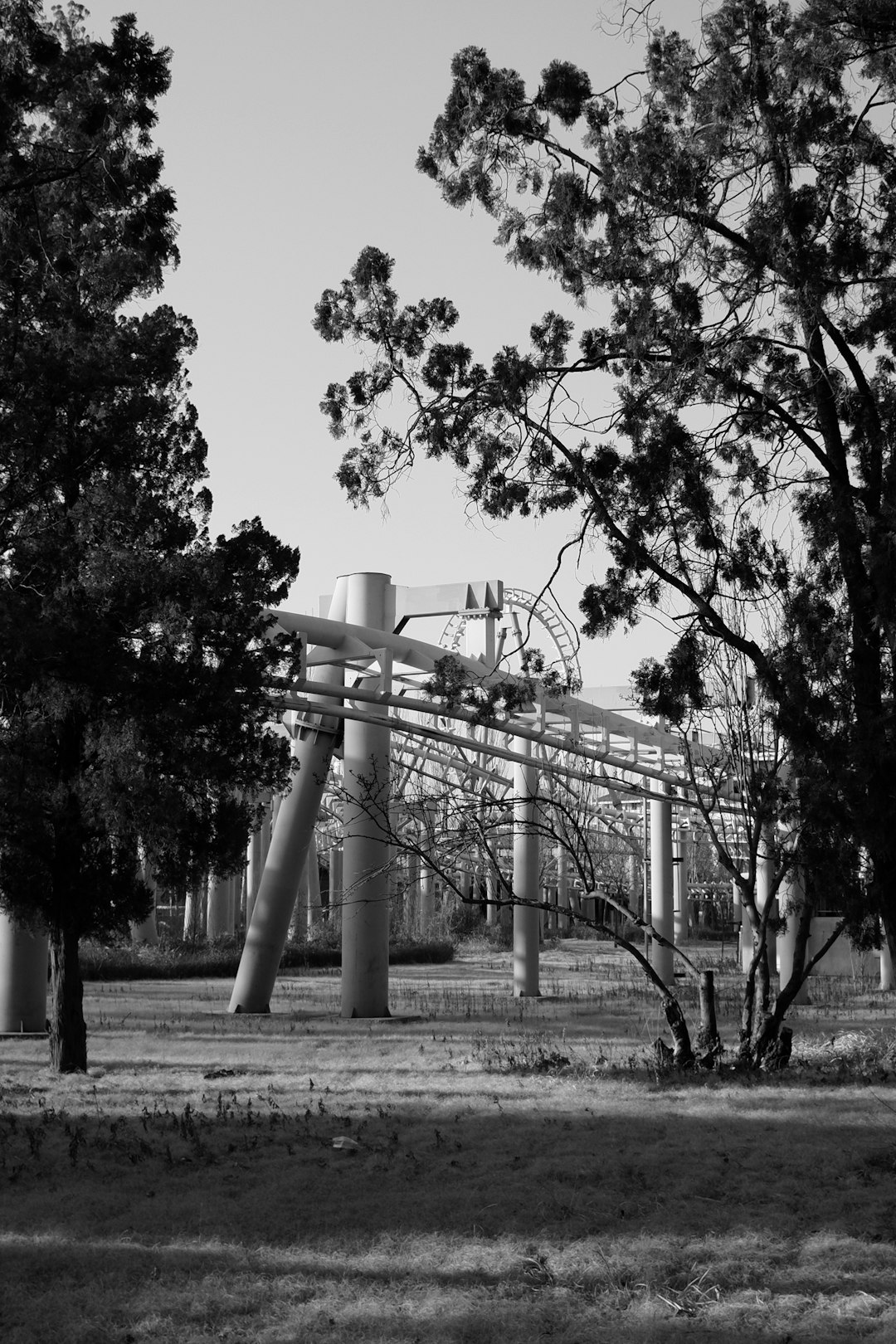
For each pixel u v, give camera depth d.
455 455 14.09
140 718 16.45
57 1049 17.55
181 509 18.16
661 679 14.22
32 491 16.42
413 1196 9.74
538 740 26.23
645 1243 8.52
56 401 15.16
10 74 12.57
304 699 23.41
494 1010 27.20
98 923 17.91
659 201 12.52
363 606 27.17
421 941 54.38
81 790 16.73
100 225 15.03
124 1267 7.94
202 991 34.28
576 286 13.30
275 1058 19.02
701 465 13.73
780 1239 8.64
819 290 11.69
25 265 14.91
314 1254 8.27
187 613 16.59
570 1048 19.98
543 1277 7.79
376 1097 14.83
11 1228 8.94
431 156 13.44
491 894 62.22
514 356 13.57
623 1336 6.79
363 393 14.16
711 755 30.56
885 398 12.43
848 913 12.88
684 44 12.41
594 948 62.22
